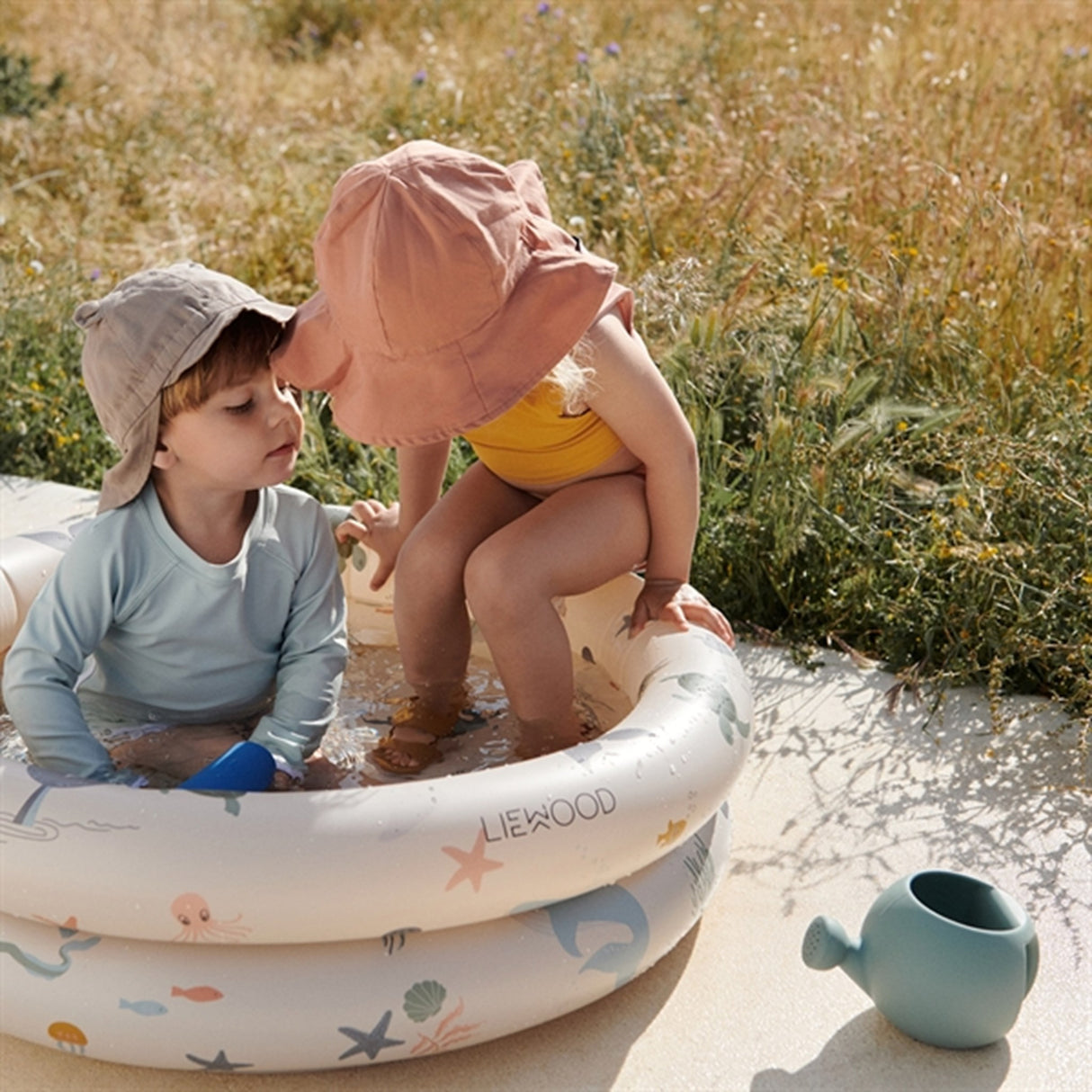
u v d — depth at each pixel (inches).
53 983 61.5
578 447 84.3
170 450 77.0
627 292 82.5
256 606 83.1
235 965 61.3
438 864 59.9
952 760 92.4
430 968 62.1
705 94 209.8
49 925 62.4
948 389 133.6
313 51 340.8
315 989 60.9
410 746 85.4
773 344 128.0
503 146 205.3
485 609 80.2
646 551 86.5
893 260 138.3
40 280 172.2
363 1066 64.2
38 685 74.8
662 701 72.9
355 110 256.2
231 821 59.5
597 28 297.7
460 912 61.4
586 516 82.9
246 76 300.8
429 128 210.8
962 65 227.0
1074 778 89.9
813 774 90.7
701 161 185.6
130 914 59.4
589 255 74.8
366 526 99.8
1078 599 102.4
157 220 210.1
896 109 192.1
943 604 105.9
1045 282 146.7
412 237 68.7
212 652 82.5
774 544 113.4
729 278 138.5
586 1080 63.7
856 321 138.6
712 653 79.3
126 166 231.1
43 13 341.4
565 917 65.4
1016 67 232.5
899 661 105.3
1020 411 125.8
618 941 66.0
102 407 76.2
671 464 82.7
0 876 60.4
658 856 68.2
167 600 80.1
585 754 66.2
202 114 259.6
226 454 76.2
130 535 78.5
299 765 79.7
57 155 237.5
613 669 87.6
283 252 185.8
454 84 246.1
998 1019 63.9
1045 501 108.0
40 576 91.7
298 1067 61.5
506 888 61.5
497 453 86.2
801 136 182.7
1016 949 63.4
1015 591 103.0
